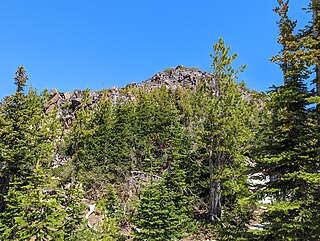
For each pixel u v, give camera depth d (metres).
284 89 10.72
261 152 11.07
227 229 12.46
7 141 17.52
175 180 22.17
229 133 21.56
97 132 32.69
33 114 18.69
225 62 22.73
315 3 11.66
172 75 73.44
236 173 20.19
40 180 15.73
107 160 29.78
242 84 23.27
